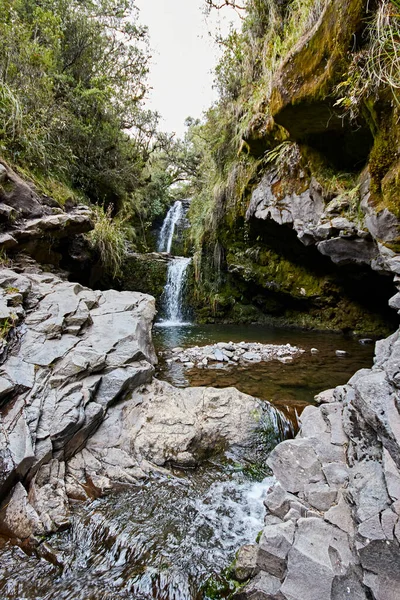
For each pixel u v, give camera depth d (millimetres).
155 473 2506
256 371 4508
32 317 3141
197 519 2080
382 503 1335
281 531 1486
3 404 2346
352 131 4070
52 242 4949
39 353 2826
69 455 2477
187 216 12625
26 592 1571
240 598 1455
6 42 4734
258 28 5578
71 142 6418
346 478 1620
